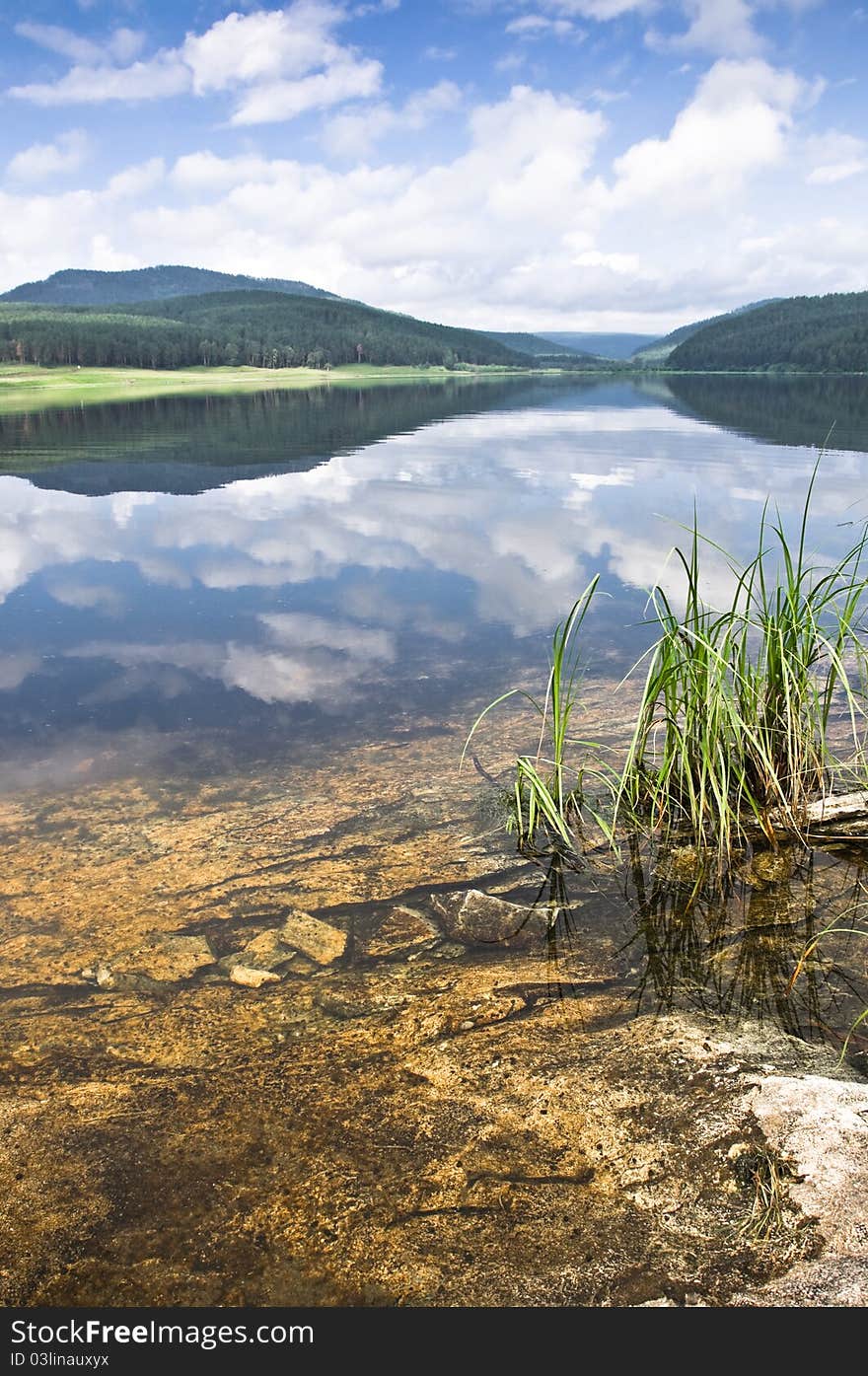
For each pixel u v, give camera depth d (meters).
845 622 3.14
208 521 9.09
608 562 7.19
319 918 2.55
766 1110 1.73
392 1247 1.46
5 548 7.78
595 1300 1.36
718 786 3.03
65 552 7.66
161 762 3.61
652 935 2.42
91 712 4.13
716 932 2.43
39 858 2.88
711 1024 2.02
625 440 16.94
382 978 2.26
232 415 24.09
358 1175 1.61
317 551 7.75
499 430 19.83
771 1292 1.35
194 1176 1.62
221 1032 2.06
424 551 7.72
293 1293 1.39
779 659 3.12
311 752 3.72
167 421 21.73
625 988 2.18
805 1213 1.48
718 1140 1.66
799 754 3.09
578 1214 1.50
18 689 4.41
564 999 2.14
